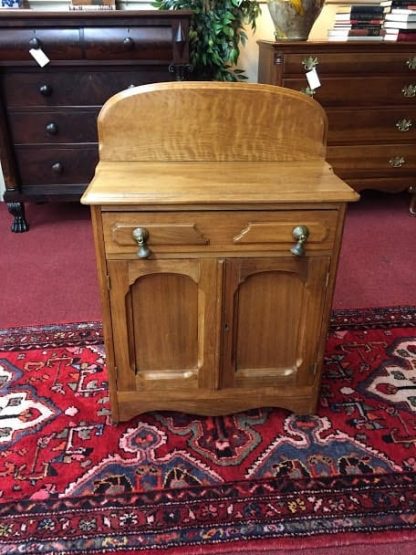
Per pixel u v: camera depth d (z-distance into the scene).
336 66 2.55
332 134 2.72
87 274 2.35
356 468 1.32
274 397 1.44
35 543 1.12
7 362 1.72
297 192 1.15
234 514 1.19
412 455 1.36
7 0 2.66
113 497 1.23
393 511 1.20
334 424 1.47
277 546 1.12
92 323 1.96
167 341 1.33
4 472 1.29
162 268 1.20
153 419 1.48
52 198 2.68
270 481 1.28
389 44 2.52
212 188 1.17
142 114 1.33
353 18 2.62
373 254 2.57
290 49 2.48
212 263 1.20
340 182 1.23
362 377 1.67
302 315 1.31
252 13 2.69
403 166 2.86
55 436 1.41
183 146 1.37
